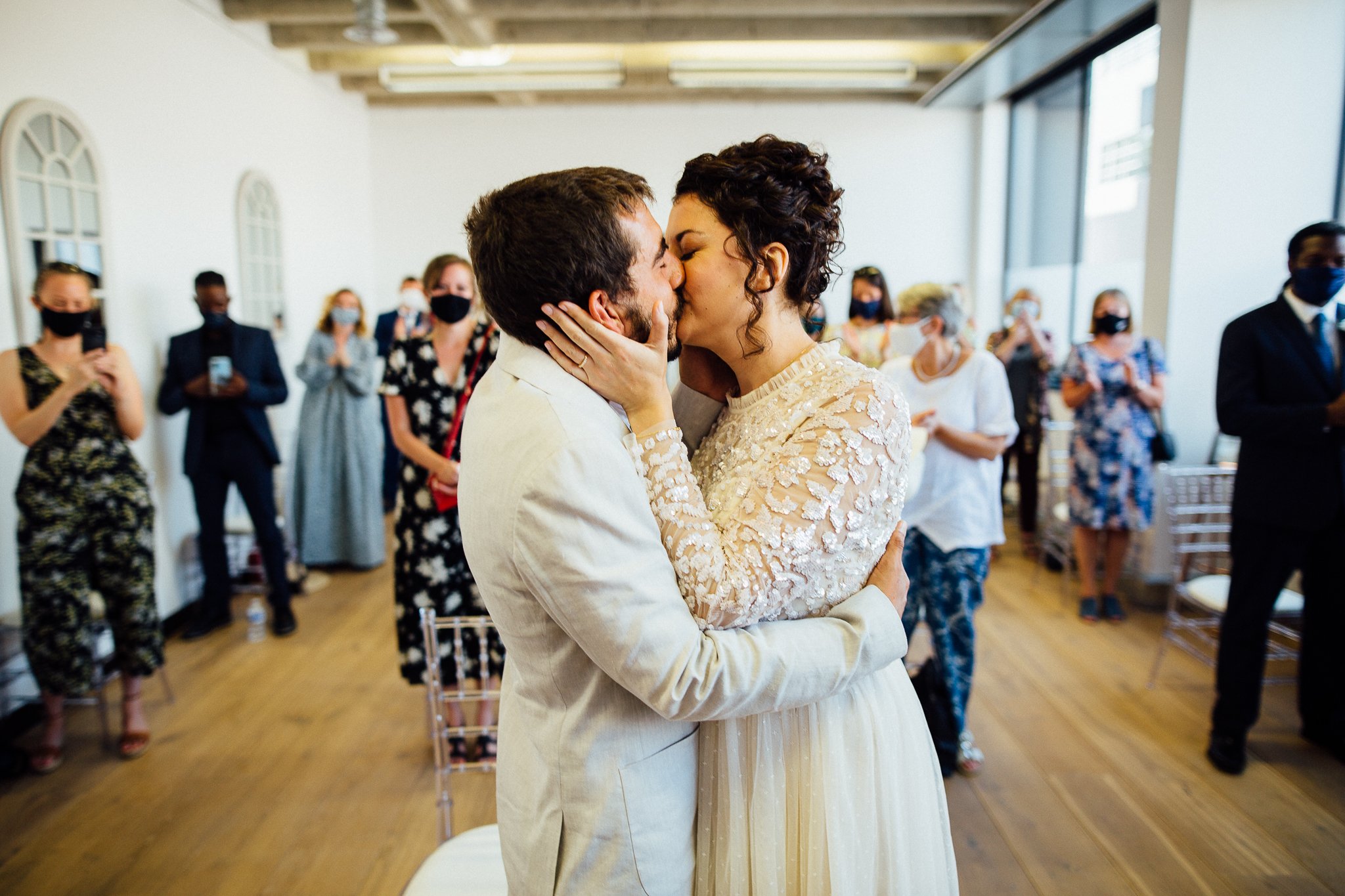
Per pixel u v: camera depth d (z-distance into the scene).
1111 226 5.69
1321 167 3.89
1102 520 3.77
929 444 2.53
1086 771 2.60
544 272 0.84
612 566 0.78
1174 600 3.13
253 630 3.81
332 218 6.41
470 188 7.27
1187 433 4.05
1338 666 2.62
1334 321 2.67
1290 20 3.80
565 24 5.43
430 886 1.31
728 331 0.98
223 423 3.68
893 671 1.08
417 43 5.39
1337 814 2.36
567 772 0.88
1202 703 3.05
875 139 7.25
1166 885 2.08
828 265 1.01
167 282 4.04
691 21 5.42
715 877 0.97
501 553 0.83
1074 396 3.82
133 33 3.78
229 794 2.52
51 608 2.59
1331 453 2.35
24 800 2.48
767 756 0.96
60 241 3.27
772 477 0.91
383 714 3.03
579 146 7.24
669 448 0.87
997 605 4.12
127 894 2.07
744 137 7.25
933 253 7.37
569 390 0.85
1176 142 3.94
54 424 2.57
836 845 0.95
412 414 2.50
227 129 4.70
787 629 0.88
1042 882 2.09
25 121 3.06
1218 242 3.95
